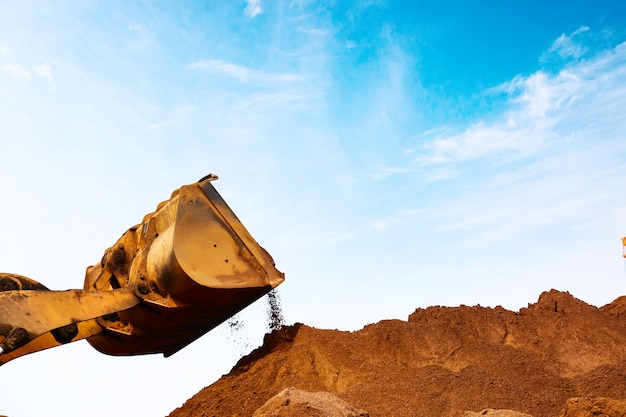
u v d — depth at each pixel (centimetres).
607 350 1452
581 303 1584
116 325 1312
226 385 1398
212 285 1217
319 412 1048
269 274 1305
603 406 1066
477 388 1309
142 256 1275
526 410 1255
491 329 1529
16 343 1038
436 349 1437
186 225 1252
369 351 1421
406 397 1283
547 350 1461
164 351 1427
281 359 1414
